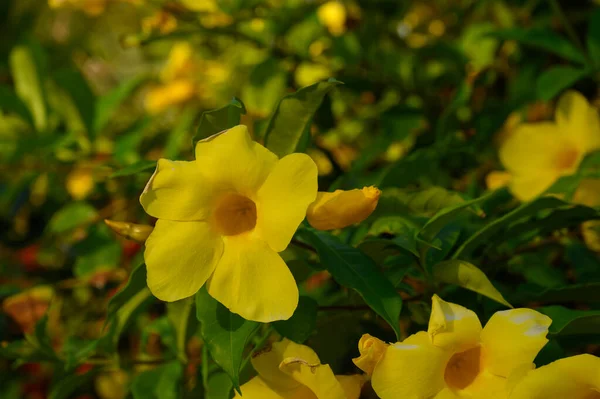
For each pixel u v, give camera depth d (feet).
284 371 1.48
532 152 2.01
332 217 1.45
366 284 1.51
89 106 2.44
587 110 1.94
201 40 2.70
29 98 2.56
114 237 2.44
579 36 2.46
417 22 2.92
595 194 1.84
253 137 1.62
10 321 2.27
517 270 1.81
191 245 1.45
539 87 2.01
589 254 1.82
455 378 1.46
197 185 1.44
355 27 2.52
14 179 2.90
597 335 1.57
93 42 4.08
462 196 1.68
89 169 2.46
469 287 1.56
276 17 2.43
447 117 2.12
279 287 1.43
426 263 1.60
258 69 2.39
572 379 1.37
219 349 1.48
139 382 1.75
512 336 1.42
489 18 2.76
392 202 1.68
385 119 2.28
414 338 1.43
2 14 4.73
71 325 2.43
